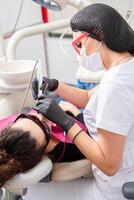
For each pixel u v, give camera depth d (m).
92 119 1.03
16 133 0.97
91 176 1.14
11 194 1.37
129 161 1.02
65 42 2.48
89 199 1.11
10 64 1.53
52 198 1.16
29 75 1.39
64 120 0.97
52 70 2.81
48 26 1.65
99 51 0.95
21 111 1.31
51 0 1.37
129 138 1.00
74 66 2.59
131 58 0.97
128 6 2.15
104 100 0.90
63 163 1.09
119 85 0.90
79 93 1.33
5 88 1.44
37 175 0.94
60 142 1.08
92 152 0.93
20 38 1.65
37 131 1.01
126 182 0.97
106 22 0.91
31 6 2.47
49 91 1.25
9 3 2.25
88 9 0.95
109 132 0.89
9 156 0.93
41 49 2.70
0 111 1.44
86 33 0.94
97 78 1.23
